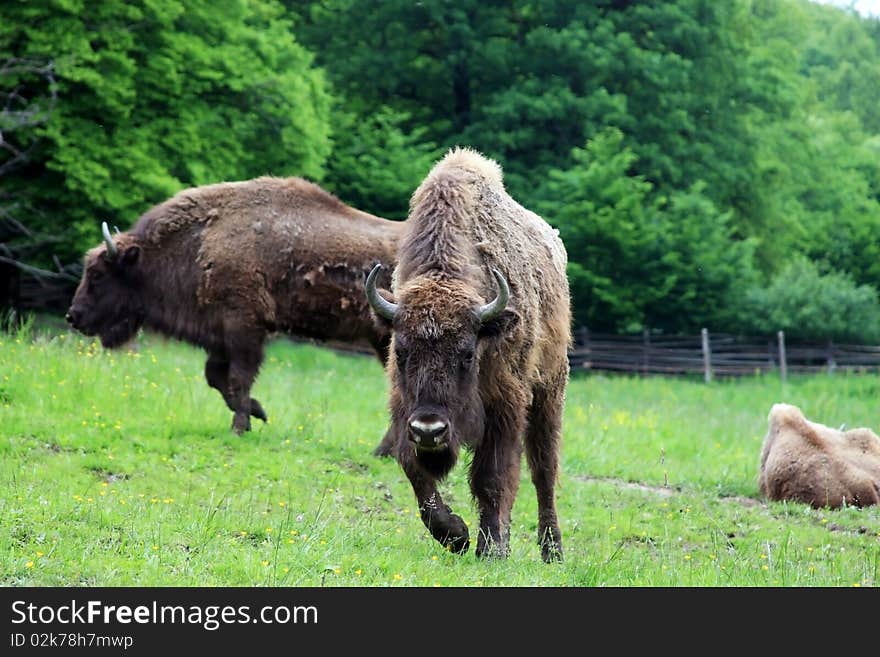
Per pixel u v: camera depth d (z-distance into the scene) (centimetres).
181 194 4206
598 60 9931
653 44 10675
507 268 2617
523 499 3597
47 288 8694
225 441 3844
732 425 6094
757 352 10506
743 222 11725
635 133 10494
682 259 9950
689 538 3281
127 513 2745
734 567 2694
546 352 2830
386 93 10900
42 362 4484
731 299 10400
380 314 2408
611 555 2800
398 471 3794
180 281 4116
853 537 3316
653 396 7888
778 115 11862
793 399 8256
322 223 4053
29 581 2189
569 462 4284
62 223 7025
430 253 2509
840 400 8369
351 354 8750
